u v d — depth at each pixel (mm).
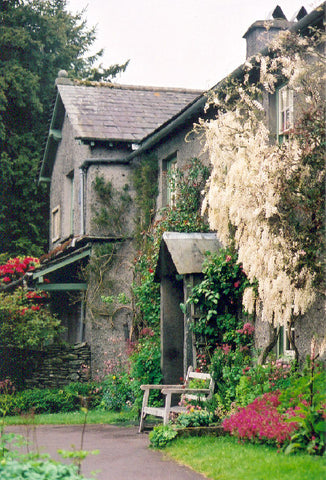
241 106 10594
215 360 10875
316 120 9297
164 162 16328
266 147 9750
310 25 9859
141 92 20422
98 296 16641
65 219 20141
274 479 6535
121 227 17094
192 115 13953
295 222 9367
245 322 11875
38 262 19594
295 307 9266
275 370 9953
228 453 7965
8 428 12078
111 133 17672
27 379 16719
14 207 27125
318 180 9289
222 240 10750
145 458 8344
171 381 13102
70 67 29500
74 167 19016
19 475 6180
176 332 13281
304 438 7625
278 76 10883
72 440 10156
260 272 9531
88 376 16297
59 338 19484
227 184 10055
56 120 20547
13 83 26344
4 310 16781
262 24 12500
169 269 13008
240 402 9766
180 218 14203
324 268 9281
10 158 26641
